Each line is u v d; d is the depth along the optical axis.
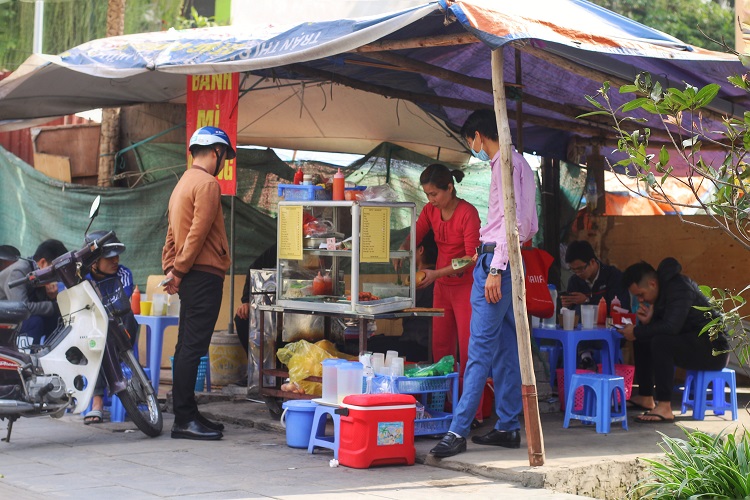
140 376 6.16
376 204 6.05
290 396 6.28
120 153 9.95
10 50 8.50
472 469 5.06
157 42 6.50
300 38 5.62
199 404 7.30
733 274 9.95
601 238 10.52
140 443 5.88
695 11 15.98
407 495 4.51
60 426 6.46
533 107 9.23
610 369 7.09
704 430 6.46
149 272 9.55
